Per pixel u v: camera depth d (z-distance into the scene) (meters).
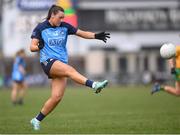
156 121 38.75
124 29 180.75
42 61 30.88
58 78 30.83
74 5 167.00
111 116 44.38
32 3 157.25
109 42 179.88
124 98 77.19
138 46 181.00
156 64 180.38
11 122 39.47
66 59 31.11
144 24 181.75
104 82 28.98
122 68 177.50
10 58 150.62
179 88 45.84
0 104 66.44
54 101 31.22
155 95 84.31
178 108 54.38
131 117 42.91
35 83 148.75
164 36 182.12
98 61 165.38
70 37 174.75
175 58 44.22
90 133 31.42
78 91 107.25
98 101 70.25
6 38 169.50
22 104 65.69
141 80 156.12
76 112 50.22
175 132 31.75
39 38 30.80
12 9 168.50
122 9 180.88
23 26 161.50
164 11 182.00
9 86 148.25
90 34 31.73
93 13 179.25
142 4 181.12
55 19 30.73
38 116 32.09
